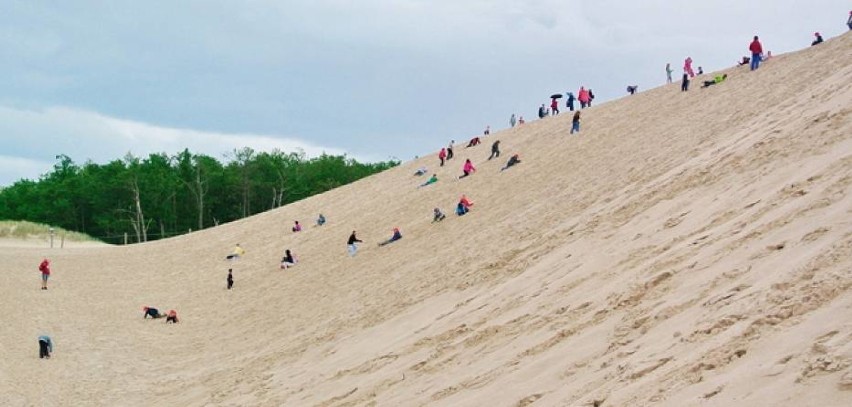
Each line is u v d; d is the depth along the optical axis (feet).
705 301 28.22
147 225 298.76
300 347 69.72
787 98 75.51
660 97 133.49
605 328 32.30
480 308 50.49
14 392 72.38
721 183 47.24
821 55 98.63
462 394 33.94
